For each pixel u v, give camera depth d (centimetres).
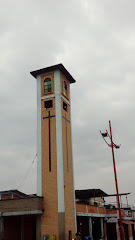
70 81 4003
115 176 2572
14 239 3145
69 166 3391
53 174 3150
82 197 4825
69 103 3794
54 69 3625
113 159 2652
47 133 3356
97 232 4275
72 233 3116
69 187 3275
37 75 3712
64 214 2967
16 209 2998
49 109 3459
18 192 3384
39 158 3284
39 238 2939
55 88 3528
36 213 2914
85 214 3600
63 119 3469
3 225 3012
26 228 3284
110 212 4297
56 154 3216
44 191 3120
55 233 2914
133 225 4878
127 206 5134
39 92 3606
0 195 3269
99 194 4769
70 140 3578
